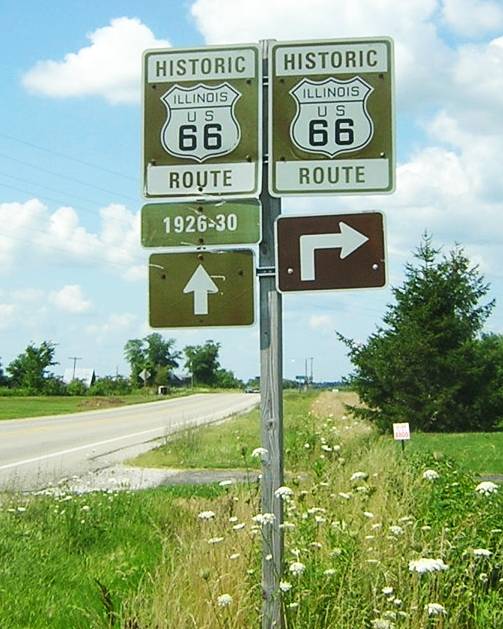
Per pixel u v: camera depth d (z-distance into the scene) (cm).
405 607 507
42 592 732
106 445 2759
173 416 4841
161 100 544
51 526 973
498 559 590
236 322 526
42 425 4006
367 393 3419
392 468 1034
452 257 3475
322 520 579
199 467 2012
